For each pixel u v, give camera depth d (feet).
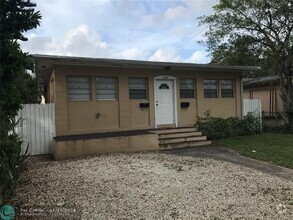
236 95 43.60
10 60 12.12
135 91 36.52
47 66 33.42
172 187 16.97
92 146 27.89
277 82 54.85
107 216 13.06
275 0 44.14
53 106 31.17
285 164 24.04
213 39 50.24
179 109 38.88
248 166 23.54
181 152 29.63
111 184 17.51
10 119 15.08
